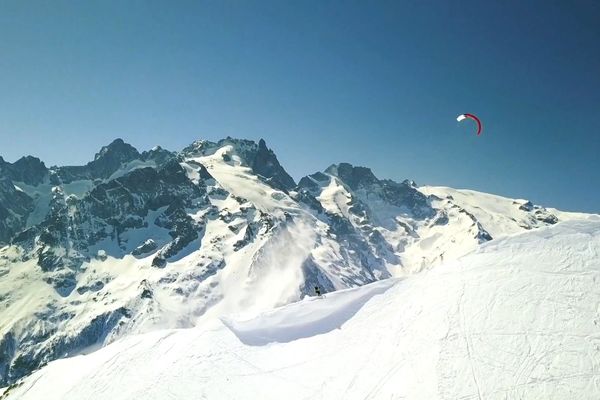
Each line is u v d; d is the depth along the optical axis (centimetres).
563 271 3247
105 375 3838
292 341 3694
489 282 3397
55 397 3809
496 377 2677
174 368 3616
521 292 3188
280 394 3120
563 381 2539
